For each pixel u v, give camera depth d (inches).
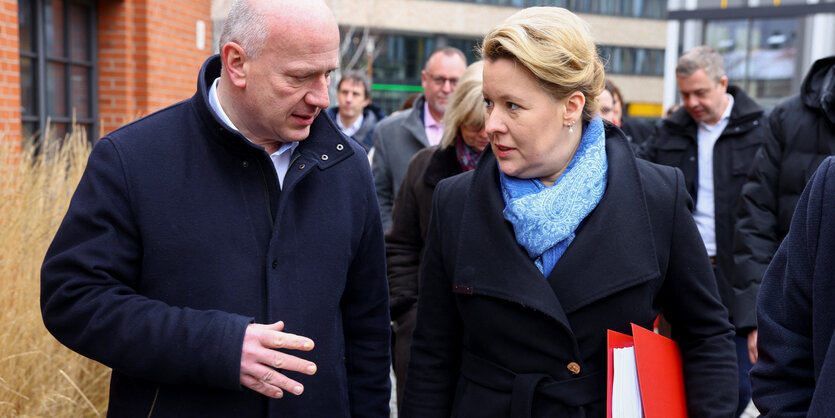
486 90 66.8
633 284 66.5
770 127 127.5
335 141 72.2
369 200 76.4
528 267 67.2
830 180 53.4
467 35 1587.1
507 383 68.7
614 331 66.6
